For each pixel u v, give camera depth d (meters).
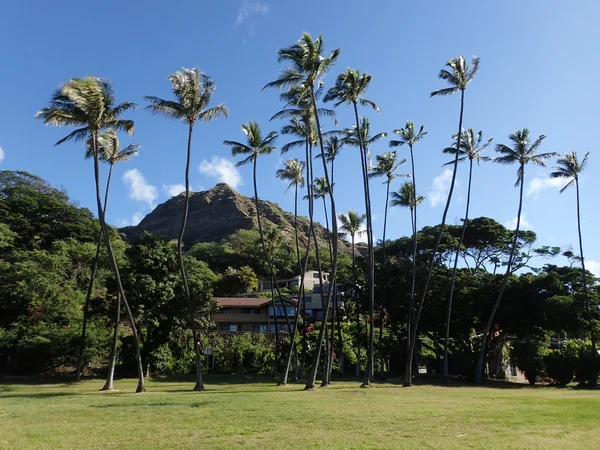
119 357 42.72
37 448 10.58
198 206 196.12
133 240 42.56
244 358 49.62
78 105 26.09
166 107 28.92
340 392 26.64
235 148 35.44
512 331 46.00
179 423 14.03
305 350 49.75
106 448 10.49
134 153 34.22
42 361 42.53
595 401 20.89
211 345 49.59
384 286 45.06
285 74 29.03
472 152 38.53
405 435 11.83
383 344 49.41
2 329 39.25
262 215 180.00
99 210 28.28
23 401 21.84
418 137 40.59
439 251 47.66
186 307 43.12
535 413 16.03
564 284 42.75
